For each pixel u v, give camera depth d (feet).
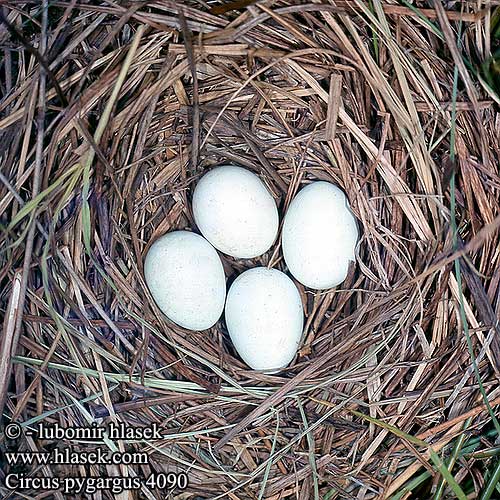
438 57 1.46
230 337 1.56
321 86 1.51
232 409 1.57
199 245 1.52
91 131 1.48
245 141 1.54
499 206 1.46
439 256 1.45
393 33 1.46
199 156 1.55
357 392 1.51
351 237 1.51
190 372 1.53
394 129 1.47
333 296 1.59
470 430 1.50
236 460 1.53
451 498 1.52
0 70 1.48
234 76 1.48
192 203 1.53
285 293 1.52
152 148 1.52
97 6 1.41
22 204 1.41
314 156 1.53
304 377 1.52
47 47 1.42
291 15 1.46
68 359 1.51
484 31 1.46
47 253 1.46
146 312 1.53
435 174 1.43
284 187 1.57
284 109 1.53
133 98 1.47
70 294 1.50
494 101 1.47
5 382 1.44
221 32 1.41
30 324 1.49
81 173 1.48
